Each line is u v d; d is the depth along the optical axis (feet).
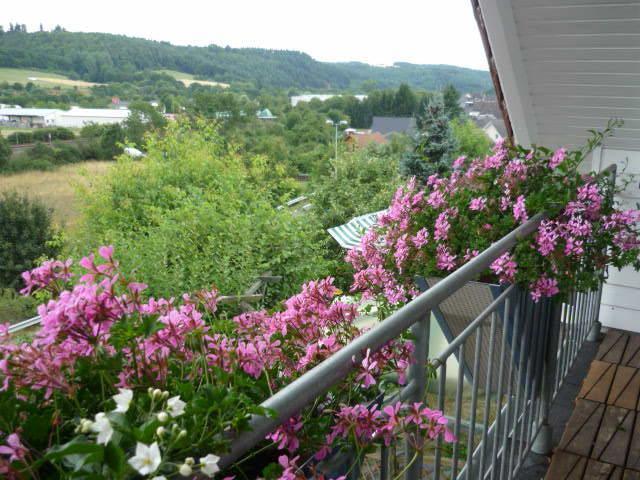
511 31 10.18
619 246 7.52
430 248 7.51
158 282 23.34
